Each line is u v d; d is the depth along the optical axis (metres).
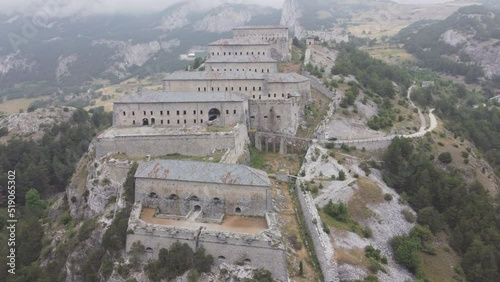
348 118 158.00
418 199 117.81
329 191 107.50
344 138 143.88
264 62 179.00
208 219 89.44
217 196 91.62
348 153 133.12
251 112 145.75
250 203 90.50
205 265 79.12
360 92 185.12
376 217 105.38
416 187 122.12
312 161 124.38
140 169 97.56
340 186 110.81
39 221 129.12
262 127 146.25
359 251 88.75
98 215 104.56
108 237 89.19
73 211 120.44
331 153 127.88
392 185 125.50
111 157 116.69
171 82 158.88
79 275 91.25
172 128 129.38
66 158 199.25
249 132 141.00
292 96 150.25
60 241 108.31
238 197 90.81
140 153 119.62
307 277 78.81
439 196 119.12
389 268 88.19
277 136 137.62
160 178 93.69
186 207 93.50
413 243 95.69
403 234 102.88
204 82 157.12
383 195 114.44
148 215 92.25
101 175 113.12
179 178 92.62
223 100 132.62
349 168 122.62
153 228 83.62
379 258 89.31
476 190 128.25
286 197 106.69
